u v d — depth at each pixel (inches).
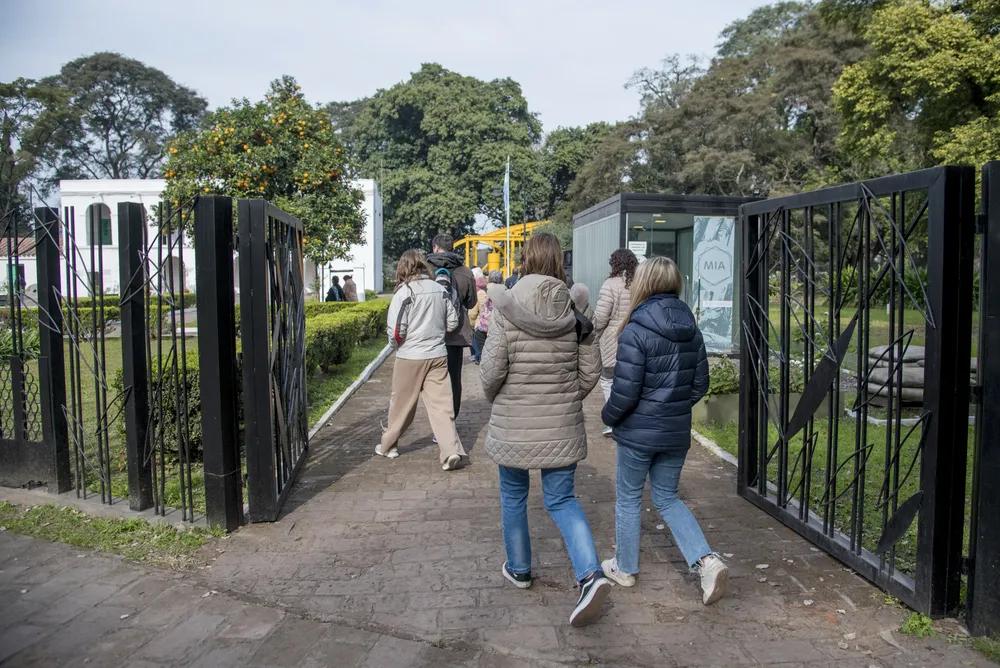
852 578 142.0
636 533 137.1
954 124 675.4
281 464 186.9
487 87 1811.0
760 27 1620.3
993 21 614.2
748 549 156.3
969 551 120.7
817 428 264.2
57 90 1819.6
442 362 220.4
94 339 173.5
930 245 118.5
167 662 110.4
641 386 127.0
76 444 180.4
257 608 127.9
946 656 113.0
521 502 132.6
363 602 131.2
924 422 122.3
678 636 120.0
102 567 143.8
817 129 1181.7
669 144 1310.3
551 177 1951.3
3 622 121.7
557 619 125.4
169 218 157.2
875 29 681.6
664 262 131.7
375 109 1873.8
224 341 160.2
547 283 124.7
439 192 1689.2
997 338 114.2
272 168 510.3
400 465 222.7
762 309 180.7
